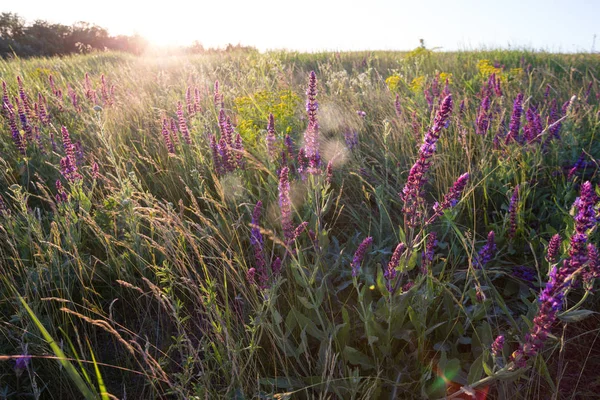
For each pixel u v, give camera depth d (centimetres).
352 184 383
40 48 2992
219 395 190
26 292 218
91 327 242
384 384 203
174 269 263
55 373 209
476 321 228
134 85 759
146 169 386
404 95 614
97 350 228
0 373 211
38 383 211
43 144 425
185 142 423
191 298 261
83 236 297
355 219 339
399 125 448
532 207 335
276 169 359
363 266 278
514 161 354
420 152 195
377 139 462
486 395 197
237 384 196
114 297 264
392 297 207
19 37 3009
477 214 338
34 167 390
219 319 196
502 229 296
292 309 218
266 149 374
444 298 232
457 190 199
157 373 186
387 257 291
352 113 527
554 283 151
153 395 193
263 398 188
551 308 151
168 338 236
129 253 271
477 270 253
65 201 308
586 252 165
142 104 583
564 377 212
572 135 390
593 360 219
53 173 389
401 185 363
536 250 282
